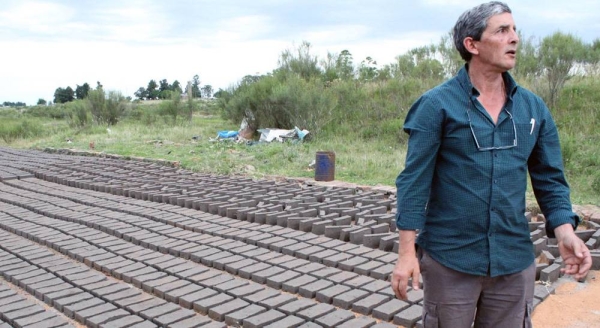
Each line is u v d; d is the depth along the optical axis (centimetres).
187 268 588
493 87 260
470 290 261
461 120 253
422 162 260
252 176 1127
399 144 1434
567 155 1016
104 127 2223
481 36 250
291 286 527
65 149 1672
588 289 509
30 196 1009
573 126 1257
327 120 1619
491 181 253
